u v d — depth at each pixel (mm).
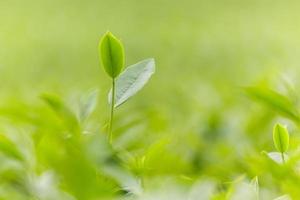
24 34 6035
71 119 849
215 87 1470
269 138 1112
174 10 7098
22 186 817
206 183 706
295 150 829
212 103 1376
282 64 3307
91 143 731
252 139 1114
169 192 708
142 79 747
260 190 788
